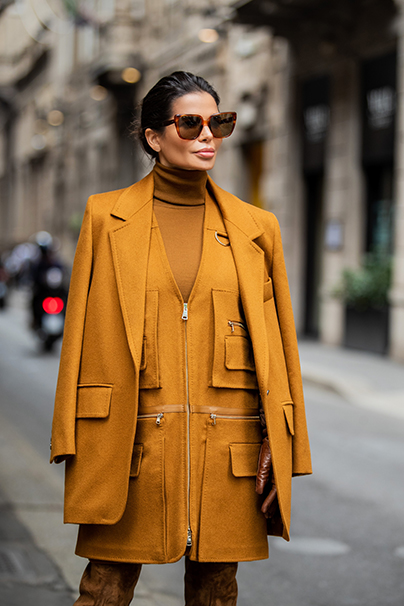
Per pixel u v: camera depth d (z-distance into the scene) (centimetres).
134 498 235
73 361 239
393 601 416
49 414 910
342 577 449
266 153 1892
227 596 249
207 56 2195
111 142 3162
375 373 1232
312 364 1306
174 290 241
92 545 238
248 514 243
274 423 243
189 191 251
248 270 248
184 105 243
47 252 1479
